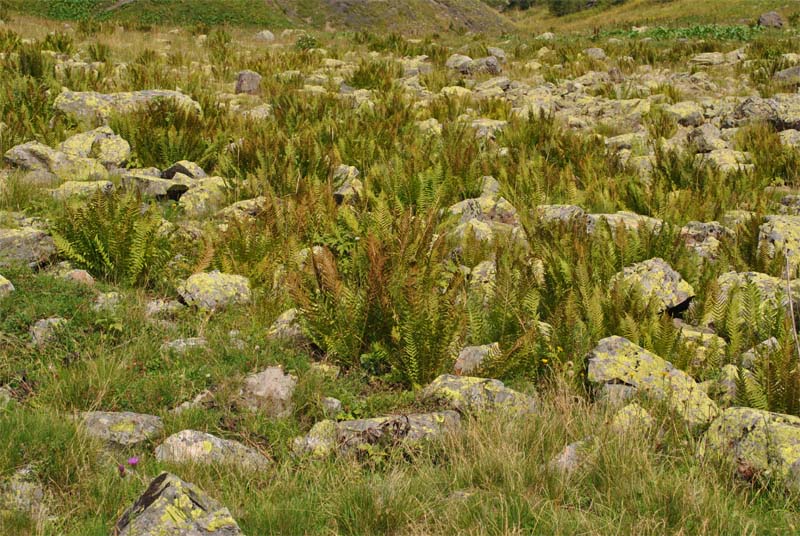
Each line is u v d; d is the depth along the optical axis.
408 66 22.02
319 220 7.70
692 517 3.66
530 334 5.31
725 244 7.80
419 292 5.43
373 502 3.75
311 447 4.44
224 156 9.98
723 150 11.98
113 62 19.50
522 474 3.98
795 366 5.07
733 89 18.69
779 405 4.87
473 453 4.20
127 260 6.41
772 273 7.46
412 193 8.93
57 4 39.56
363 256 6.52
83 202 7.79
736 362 5.54
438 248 6.76
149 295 6.39
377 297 5.65
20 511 3.59
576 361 5.28
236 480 3.96
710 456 4.20
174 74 18.02
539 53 25.30
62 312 5.52
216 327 5.69
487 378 4.99
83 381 4.70
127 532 3.18
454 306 5.54
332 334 5.59
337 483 4.03
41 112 11.63
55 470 3.89
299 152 9.97
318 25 42.53
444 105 15.35
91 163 9.30
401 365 5.44
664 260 7.43
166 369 5.05
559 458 4.20
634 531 3.56
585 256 7.07
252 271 6.60
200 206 8.61
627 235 7.60
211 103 13.80
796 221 8.05
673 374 4.99
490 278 6.72
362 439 4.45
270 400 4.83
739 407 4.34
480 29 50.16
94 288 6.05
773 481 3.95
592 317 5.83
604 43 26.72
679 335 5.61
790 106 14.33
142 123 10.62
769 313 6.28
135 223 6.53
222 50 22.45
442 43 30.50
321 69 20.95
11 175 8.51
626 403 4.79
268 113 14.24
